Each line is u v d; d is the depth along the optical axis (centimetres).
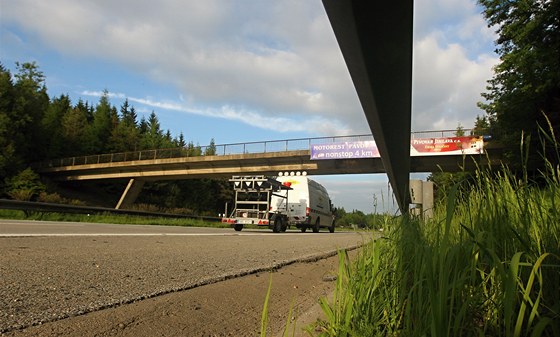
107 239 840
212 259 604
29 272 405
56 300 305
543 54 1742
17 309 275
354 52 113
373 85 132
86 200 6222
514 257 110
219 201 8825
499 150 1897
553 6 1706
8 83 5894
